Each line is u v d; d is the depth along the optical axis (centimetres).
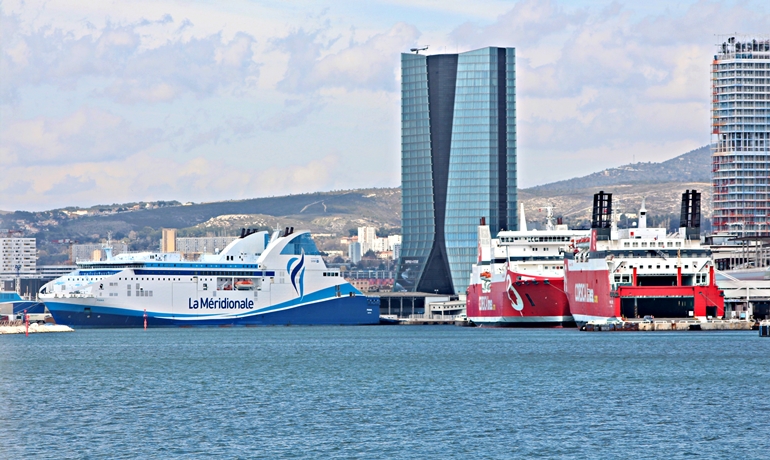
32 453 16600
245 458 16125
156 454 16462
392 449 16700
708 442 17062
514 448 16725
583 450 16550
